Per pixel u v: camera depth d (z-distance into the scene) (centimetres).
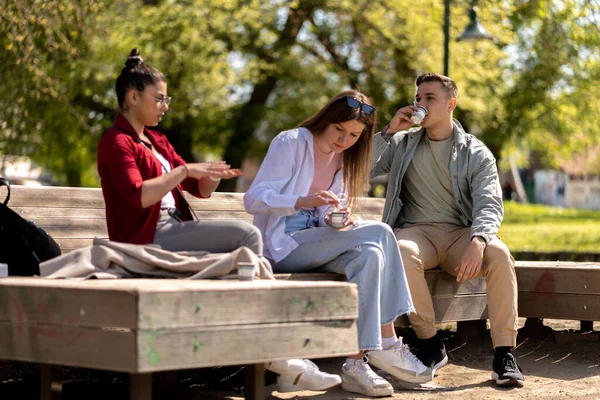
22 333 377
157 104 459
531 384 530
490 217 552
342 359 600
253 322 369
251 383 415
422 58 2030
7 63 1570
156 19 1920
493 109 2255
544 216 3559
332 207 531
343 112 508
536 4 1964
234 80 2031
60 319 362
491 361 607
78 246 565
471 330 683
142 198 426
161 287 345
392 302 489
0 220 443
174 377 475
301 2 2062
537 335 683
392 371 505
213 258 414
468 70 2036
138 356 335
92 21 1428
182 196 482
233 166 2242
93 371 549
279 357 378
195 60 1925
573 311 621
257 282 390
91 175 3083
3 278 402
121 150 440
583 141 2631
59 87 1612
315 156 522
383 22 2034
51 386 388
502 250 536
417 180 597
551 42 2036
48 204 559
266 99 2228
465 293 600
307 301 388
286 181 505
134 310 336
